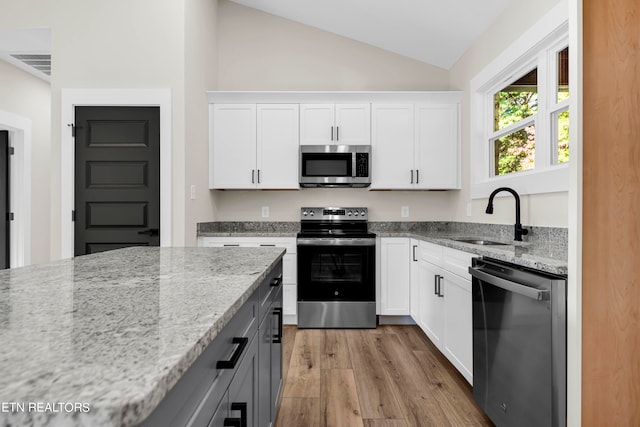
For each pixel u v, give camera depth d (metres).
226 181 3.75
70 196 3.11
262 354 1.36
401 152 3.77
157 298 0.85
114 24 3.11
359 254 3.53
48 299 0.84
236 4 4.14
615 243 1.24
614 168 1.24
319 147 3.70
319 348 2.97
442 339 2.63
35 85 4.45
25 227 4.29
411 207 4.13
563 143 2.38
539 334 1.40
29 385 0.42
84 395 0.40
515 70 2.82
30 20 3.12
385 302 3.59
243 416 0.89
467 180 3.59
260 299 1.32
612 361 1.25
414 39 3.73
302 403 2.11
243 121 3.76
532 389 1.45
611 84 1.24
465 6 2.95
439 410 2.03
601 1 1.23
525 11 2.54
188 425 0.60
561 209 2.17
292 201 4.12
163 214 3.09
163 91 3.09
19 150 4.28
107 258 1.57
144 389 0.42
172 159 3.12
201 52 3.54
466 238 3.03
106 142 3.13
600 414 1.25
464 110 3.67
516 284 1.50
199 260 1.50
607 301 1.24
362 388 2.28
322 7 3.66
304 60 4.13
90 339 0.58
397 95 3.74
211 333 0.64
